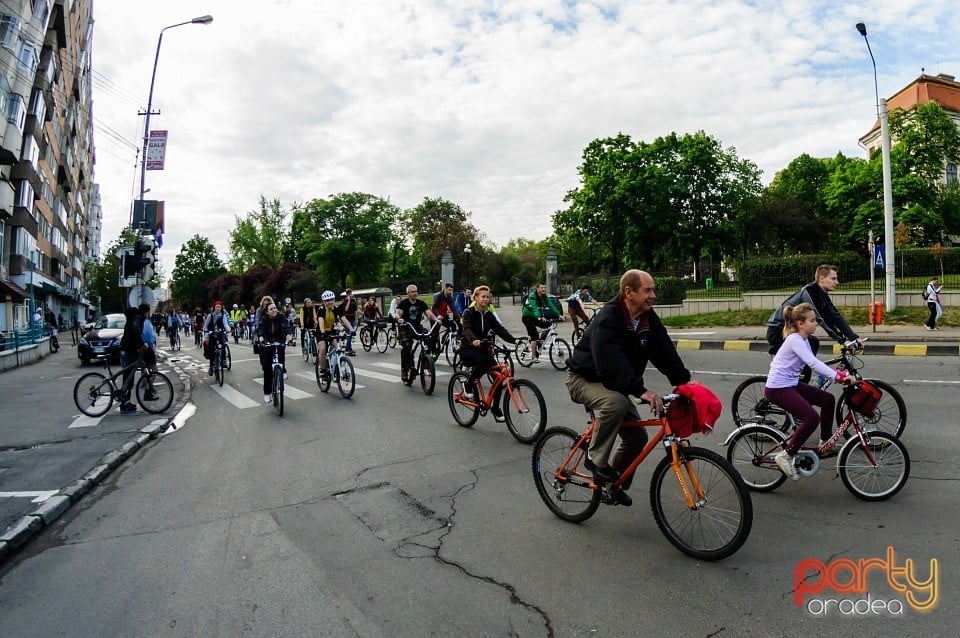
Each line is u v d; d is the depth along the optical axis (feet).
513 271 198.70
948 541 12.05
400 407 29.71
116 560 13.35
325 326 36.14
